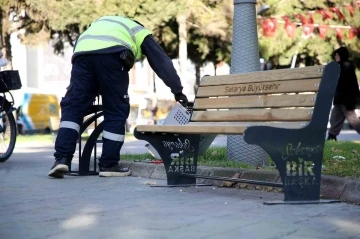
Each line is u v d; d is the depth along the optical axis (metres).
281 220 5.84
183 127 7.35
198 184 8.20
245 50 9.49
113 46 8.94
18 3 24.48
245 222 5.75
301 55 30.69
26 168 10.77
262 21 25.41
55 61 44.16
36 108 34.50
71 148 9.14
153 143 8.03
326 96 6.72
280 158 6.61
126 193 7.58
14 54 41.75
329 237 5.14
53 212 6.34
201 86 8.49
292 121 6.95
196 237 5.17
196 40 28.31
